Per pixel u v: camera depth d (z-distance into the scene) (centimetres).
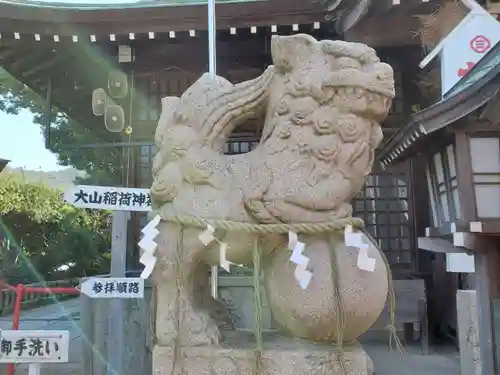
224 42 567
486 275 357
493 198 346
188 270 192
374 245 194
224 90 206
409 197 613
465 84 380
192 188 195
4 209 1334
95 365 432
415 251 607
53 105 713
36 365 318
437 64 527
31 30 528
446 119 340
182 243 190
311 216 187
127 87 598
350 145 189
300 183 187
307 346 182
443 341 619
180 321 187
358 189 196
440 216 407
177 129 201
